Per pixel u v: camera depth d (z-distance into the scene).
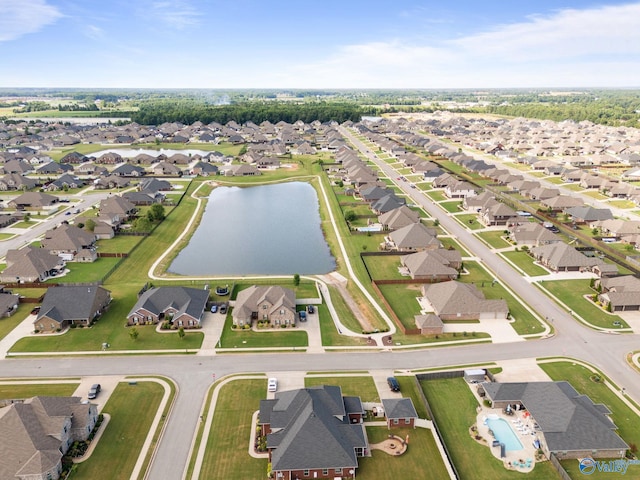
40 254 124.12
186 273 130.50
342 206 190.38
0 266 126.06
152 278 123.81
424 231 143.00
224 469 62.62
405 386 79.81
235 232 167.62
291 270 133.25
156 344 91.69
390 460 64.38
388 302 110.06
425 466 63.38
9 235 151.12
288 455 61.12
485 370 82.38
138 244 145.50
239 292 110.56
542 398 73.00
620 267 126.94
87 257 133.00
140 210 180.88
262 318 100.38
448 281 114.56
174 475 61.72
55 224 162.50
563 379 82.06
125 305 107.31
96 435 68.31
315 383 80.12
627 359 88.06
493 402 74.56
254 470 62.50
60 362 85.38
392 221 158.50
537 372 83.88
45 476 59.50
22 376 81.06
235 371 83.44
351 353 89.56
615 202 192.75
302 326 99.31
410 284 120.44
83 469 62.34
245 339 93.88
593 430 66.81
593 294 112.69
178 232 163.50
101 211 165.75
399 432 69.75
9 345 90.44
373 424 71.38
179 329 92.94
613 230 151.25
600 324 100.00
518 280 121.19
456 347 91.88
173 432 69.12
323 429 63.62
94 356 87.44
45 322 95.50
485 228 161.50
